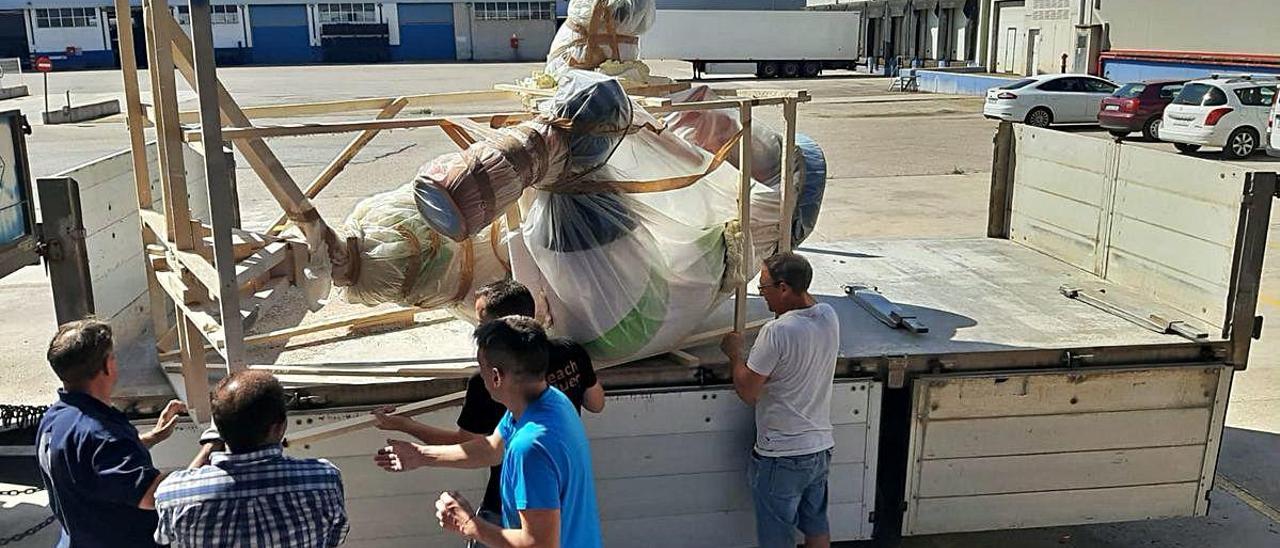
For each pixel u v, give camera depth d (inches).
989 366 144.9
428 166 117.8
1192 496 155.1
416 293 134.0
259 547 90.1
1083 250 203.5
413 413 129.7
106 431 98.8
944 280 196.5
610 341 134.1
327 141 724.7
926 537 165.9
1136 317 161.3
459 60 2235.5
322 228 125.6
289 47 2181.3
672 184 135.3
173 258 127.1
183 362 128.4
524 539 93.5
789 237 151.0
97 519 100.2
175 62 121.7
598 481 139.5
